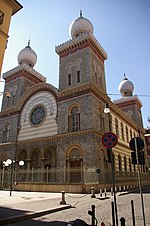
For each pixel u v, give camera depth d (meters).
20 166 33.41
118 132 37.44
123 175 32.94
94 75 32.03
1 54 12.54
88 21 38.72
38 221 9.80
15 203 14.70
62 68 34.53
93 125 27.03
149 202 15.67
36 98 36.47
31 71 42.69
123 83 57.34
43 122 33.44
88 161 25.53
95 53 34.50
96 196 19.48
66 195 20.38
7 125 39.28
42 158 30.78
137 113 51.78
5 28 13.13
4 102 42.12
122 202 15.67
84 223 5.80
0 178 32.25
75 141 27.69
